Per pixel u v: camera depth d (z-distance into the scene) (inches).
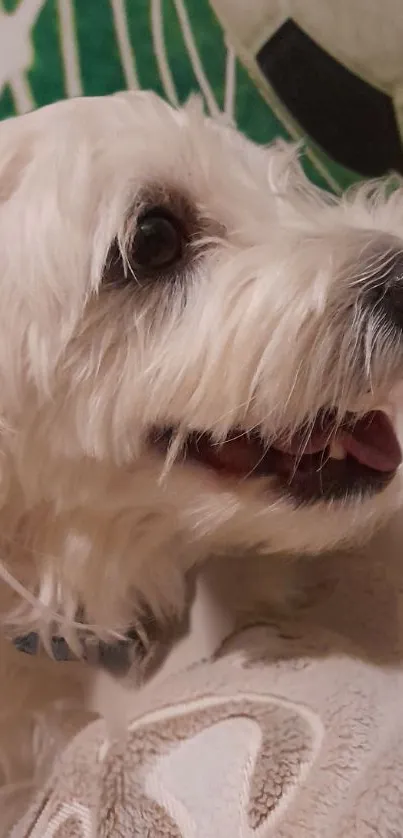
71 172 12.7
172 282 13.0
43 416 13.2
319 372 12.4
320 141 18.6
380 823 11.1
